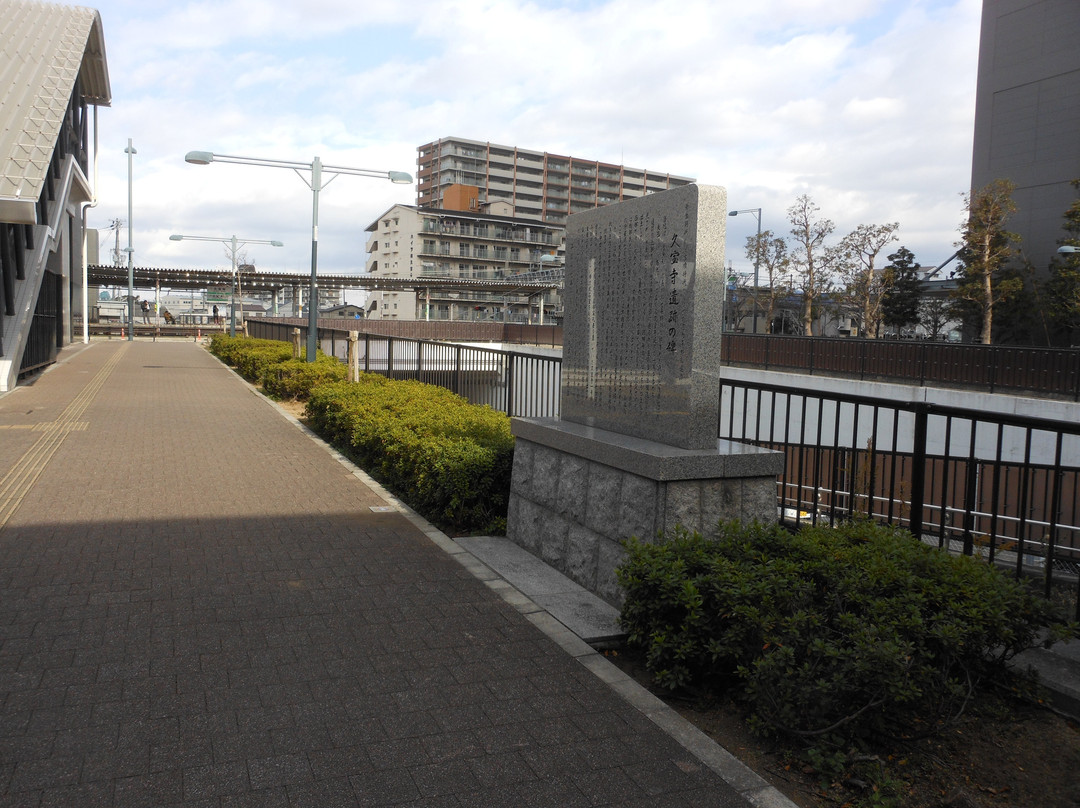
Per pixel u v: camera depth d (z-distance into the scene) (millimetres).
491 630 4363
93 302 61281
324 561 5523
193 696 3469
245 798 2736
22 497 7137
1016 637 3420
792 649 3207
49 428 11359
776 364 21344
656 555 3988
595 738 3248
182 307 109062
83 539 5848
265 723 3258
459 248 94125
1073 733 3398
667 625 3809
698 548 4004
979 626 3285
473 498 6664
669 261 4992
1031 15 33156
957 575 3639
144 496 7336
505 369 12836
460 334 43812
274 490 7801
